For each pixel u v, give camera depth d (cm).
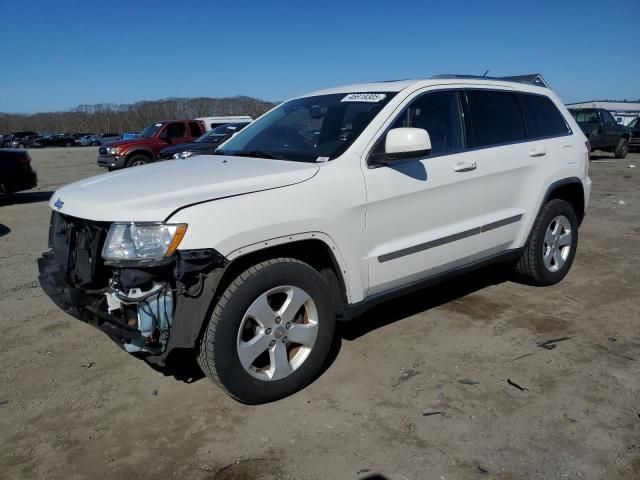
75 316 318
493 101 444
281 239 301
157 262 270
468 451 270
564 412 301
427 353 375
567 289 501
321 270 345
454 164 392
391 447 274
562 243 507
